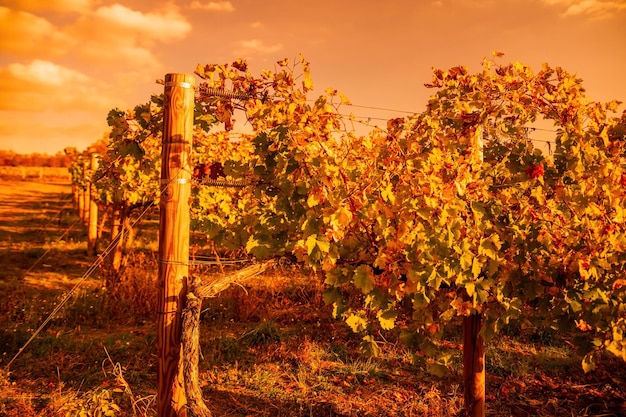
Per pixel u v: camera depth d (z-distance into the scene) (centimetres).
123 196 955
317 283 916
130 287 862
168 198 325
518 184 406
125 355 631
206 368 596
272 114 331
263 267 361
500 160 436
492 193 403
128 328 761
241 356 637
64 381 547
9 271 1133
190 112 329
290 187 347
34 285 1007
